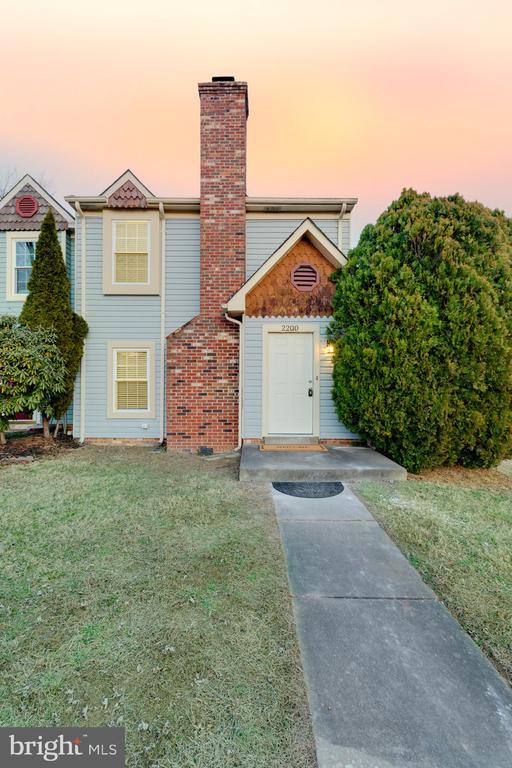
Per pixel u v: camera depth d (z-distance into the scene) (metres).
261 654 2.04
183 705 1.72
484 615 2.42
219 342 7.80
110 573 2.83
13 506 4.20
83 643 2.10
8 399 7.07
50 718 1.66
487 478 5.77
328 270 7.31
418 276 5.83
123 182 8.37
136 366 8.63
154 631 2.20
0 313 9.33
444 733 1.61
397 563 3.07
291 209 8.47
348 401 6.41
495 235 5.83
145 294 8.52
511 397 5.77
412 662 2.02
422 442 5.75
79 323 8.30
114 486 4.98
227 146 7.99
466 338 5.54
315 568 2.98
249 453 6.35
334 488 4.99
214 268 7.90
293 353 7.30
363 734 1.60
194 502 4.39
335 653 2.07
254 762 1.48
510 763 1.49
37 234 9.34
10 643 2.09
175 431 7.70
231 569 2.92
